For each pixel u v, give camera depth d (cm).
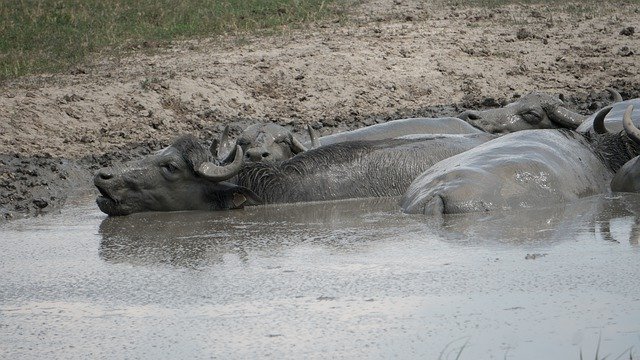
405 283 1967
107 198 2878
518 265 2066
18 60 4859
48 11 5750
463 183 2642
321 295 1912
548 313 1772
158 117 4184
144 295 1970
